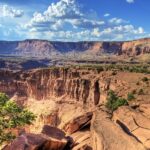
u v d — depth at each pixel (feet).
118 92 308.81
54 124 398.83
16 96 588.50
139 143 82.74
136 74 428.97
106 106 187.93
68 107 442.91
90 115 121.80
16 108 127.95
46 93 540.11
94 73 499.10
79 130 118.32
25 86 588.50
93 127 93.20
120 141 84.02
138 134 98.37
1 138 119.44
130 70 509.35
